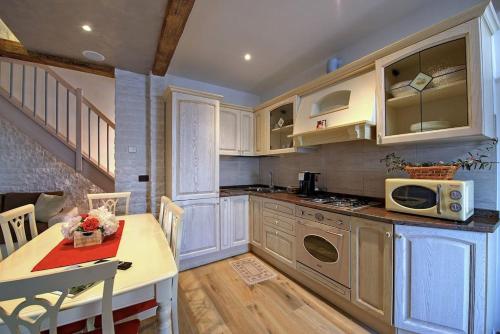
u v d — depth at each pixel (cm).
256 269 254
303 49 247
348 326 164
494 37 150
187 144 256
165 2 160
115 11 168
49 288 66
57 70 367
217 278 234
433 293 135
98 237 134
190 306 186
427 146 182
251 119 343
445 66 156
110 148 398
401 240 142
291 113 282
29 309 79
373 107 188
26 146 313
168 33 191
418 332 140
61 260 111
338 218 180
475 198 158
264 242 271
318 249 200
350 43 236
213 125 274
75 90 328
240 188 356
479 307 124
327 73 240
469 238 125
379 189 214
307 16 193
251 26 206
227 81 335
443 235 131
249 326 164
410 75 176
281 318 172
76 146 326
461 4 164
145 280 96
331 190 260
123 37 203
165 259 115
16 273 98
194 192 260
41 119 318
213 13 188
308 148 272
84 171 337
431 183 144
